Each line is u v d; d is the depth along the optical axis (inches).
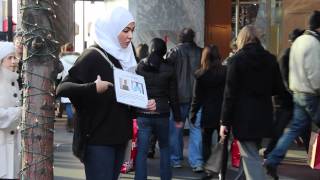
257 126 236.5
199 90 313.6
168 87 276.5
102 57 169.0
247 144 241.1
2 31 876.6
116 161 176.7
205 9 506.6
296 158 377.7
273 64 242.7
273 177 294.7
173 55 349.1
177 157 352.2
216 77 307.6
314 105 279.0
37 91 144.8
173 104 278.2
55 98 154.9
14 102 200.7
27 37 144.1
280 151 290.4
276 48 491.5
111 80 168.9
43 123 145.9
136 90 171.2
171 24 486.6
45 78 145.5
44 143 146.3
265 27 500.4
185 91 346.6
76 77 166.1
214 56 309.6
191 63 348.8
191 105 327.6
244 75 236.5
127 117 172.9
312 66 275.1
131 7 484.1
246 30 242.2
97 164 169.0
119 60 172.4
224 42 514.9
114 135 168.7
